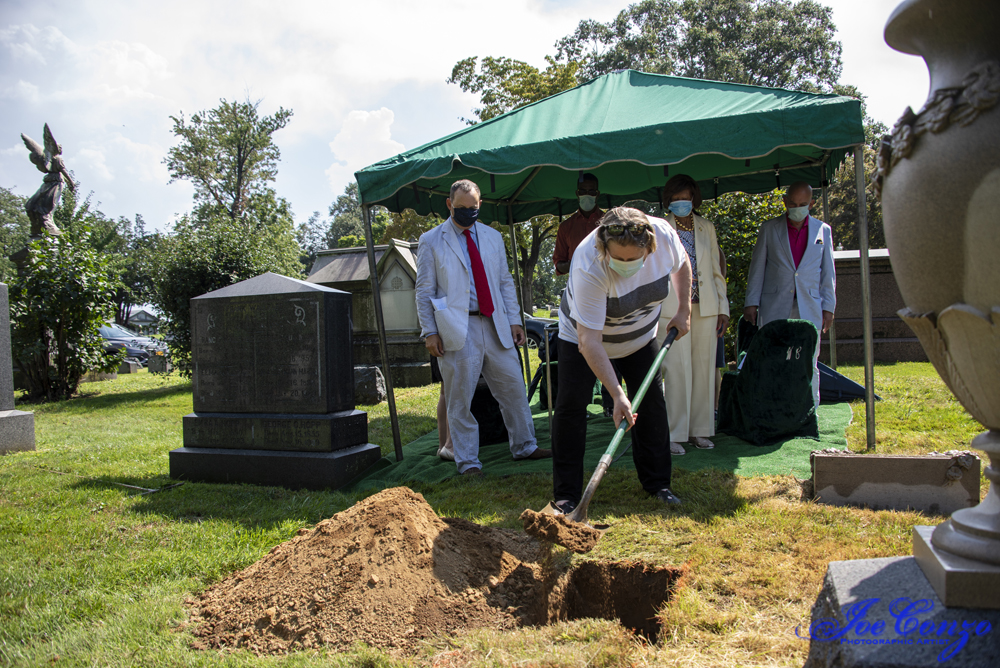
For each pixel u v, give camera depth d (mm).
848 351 9727
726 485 3699
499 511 3502
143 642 2232
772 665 1862
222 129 32750
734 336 8938
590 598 2574
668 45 29500
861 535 2830
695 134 4129
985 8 1408
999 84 1368
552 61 21109
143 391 11617
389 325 10031
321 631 2209
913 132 1494
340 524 2652
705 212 8617
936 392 6477
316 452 4434
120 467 5184
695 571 2533
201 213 32875
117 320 47781
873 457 3309
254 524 3529
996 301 1383
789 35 28719
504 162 4488
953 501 3217
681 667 1886
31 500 4137
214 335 4789
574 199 7234
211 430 4742
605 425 5715
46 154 12031
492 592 2439
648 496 3545
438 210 6246
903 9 1536
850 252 10102
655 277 3053
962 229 1408
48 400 11102
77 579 2777
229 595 2508
